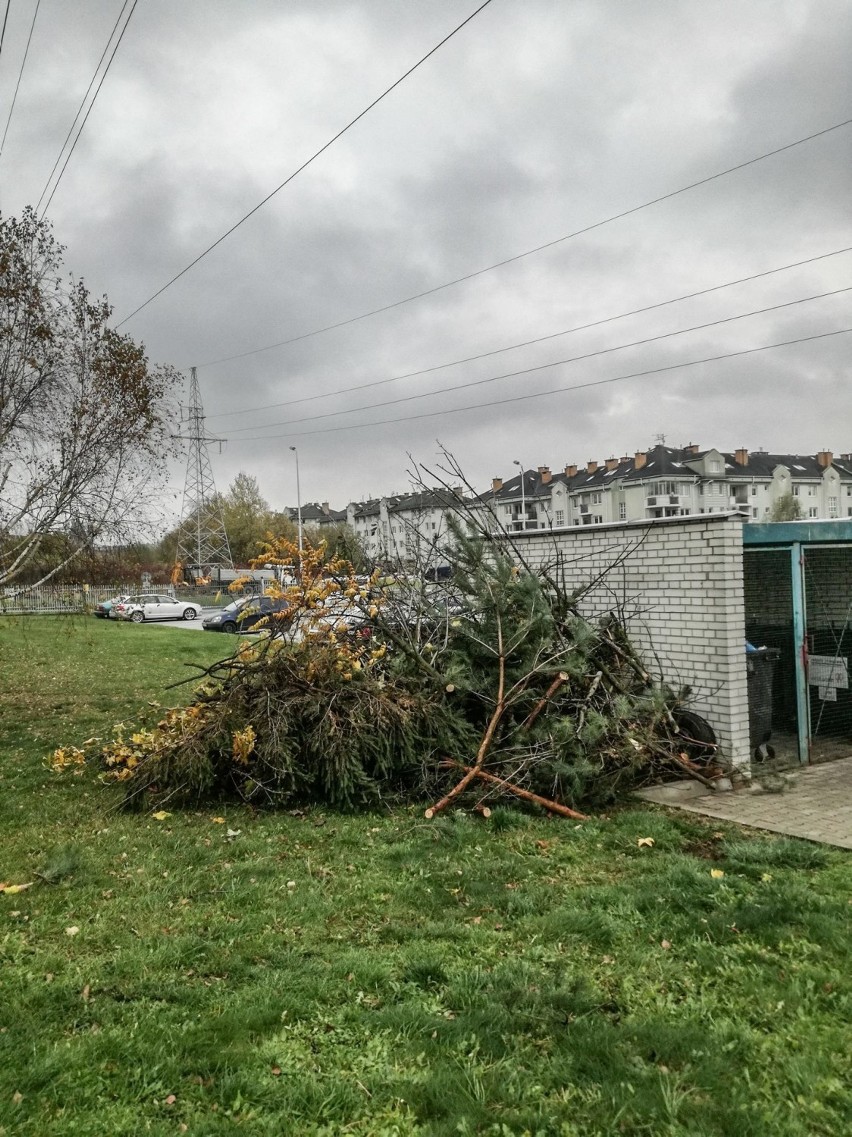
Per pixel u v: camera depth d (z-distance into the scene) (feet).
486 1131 8.34
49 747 27.94
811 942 12.46
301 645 22.27
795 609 26.23
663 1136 8.23
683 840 17.93
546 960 12.05
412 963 11.91
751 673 25.70
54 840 18.06
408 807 20.43
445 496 27.17
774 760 26.05
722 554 23.80
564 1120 8.50
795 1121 8.36
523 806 20.31
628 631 26.78
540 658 22.65
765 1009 10.57
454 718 21.48
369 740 20.31
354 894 14.73
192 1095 8.92
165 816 19.83
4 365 30.68
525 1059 9.55
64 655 57.47
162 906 14.24
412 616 24.59
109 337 32.35
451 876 15.61
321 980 11.39
